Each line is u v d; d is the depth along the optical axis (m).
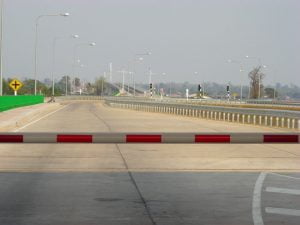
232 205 10.88
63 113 61.47
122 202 11.09
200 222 9.41
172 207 10.65
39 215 9.86
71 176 14.49
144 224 9.23
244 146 23.48
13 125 34.94
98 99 148.38
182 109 60.12
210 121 45.31
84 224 9.20
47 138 9.06
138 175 14.78
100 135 9.06
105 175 14.72
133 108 82.81
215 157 19.14
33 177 14.27
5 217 9.69
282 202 11.22
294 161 18.16
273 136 9.10
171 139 9.11
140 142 9.04
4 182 13.43
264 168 16.38
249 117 42.34
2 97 50.47
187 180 13.97
